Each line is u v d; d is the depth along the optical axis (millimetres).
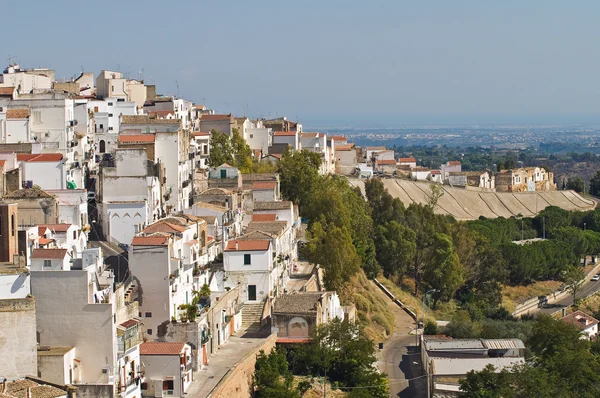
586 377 166125
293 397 139000
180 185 196875
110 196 172625
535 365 173250
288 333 160500
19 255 115000
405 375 178875
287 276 194875
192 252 154625
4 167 156875
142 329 138375
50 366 108688
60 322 114500
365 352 159000
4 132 184375
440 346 181625
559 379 162875
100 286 121875
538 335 185125
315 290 193000
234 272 171375
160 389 125250
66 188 168125
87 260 123188
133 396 120188
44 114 189000
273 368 146375
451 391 164875
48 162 166000
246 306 170375
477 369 170000
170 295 139125
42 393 100562
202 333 140625
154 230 153125
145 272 139250
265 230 190875
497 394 156250
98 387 106875
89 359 114438
